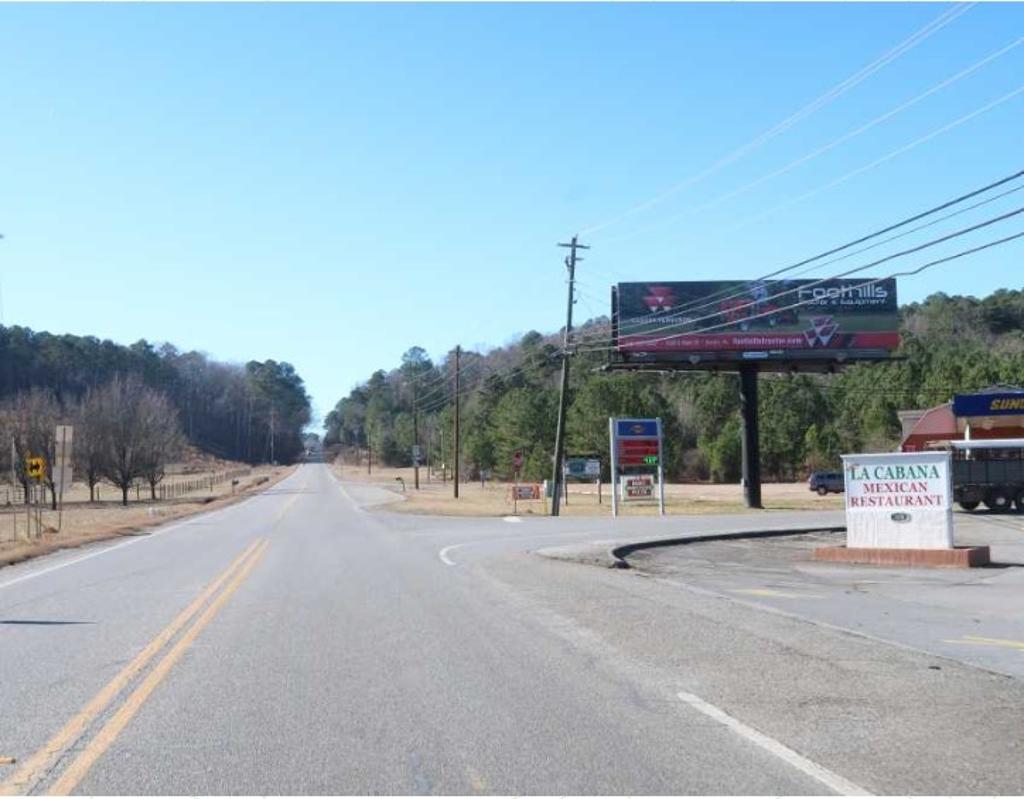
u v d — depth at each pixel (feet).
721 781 21.91
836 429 304.30
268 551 88.48
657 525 127.44
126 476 265.54
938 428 175.22
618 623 44.70
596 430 298.56
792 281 182.50
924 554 76.43
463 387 485.56
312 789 21.50
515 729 26.30
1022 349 326.85
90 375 552.00
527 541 99.91
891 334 181.57
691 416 353.92
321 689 31.17
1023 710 28.22
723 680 32.42
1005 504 148.87
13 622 46.29
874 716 27.63
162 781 22.12
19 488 278.05
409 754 24.02
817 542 103.60
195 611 49.14
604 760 23.48
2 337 498.28
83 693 30.94
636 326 183.83
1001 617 48.88
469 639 40.52
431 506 194.08
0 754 24.34
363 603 51.83
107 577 68.03
